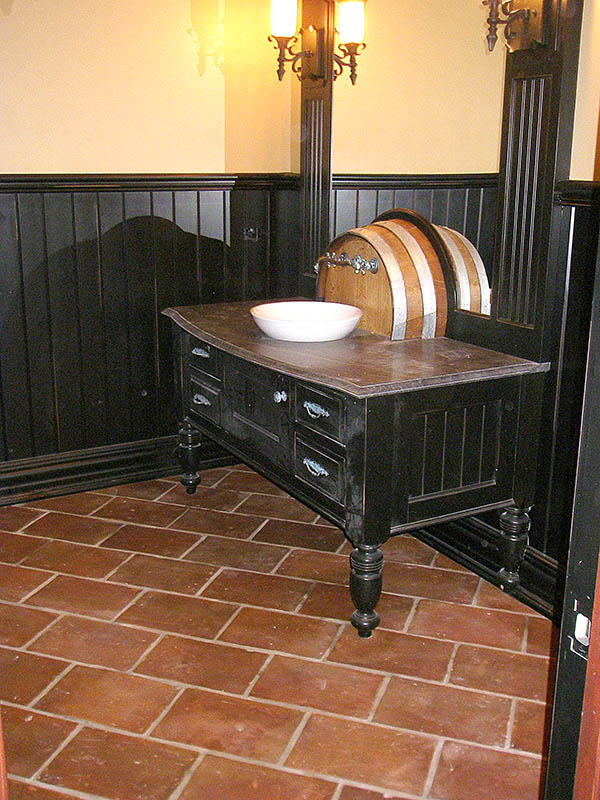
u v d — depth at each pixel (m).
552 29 2.25
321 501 2.50
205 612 2.59
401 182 2.94
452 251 2.77
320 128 3.24
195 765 1.92
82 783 1.86
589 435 0.82
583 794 0.84
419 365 2.44
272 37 3.11
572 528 0.85
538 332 2.46
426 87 2.75
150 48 3.36
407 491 2.38
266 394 2.70
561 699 0.89
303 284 3.49
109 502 3.45
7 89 3.13
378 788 1.86
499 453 2.51
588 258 2.32
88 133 3.32
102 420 3.60
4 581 2.77
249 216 3.72
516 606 2.65
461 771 1.91
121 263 3.48
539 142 2.35
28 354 3.38
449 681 2.25
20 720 2.07
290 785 1.86
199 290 3.68
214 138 3.58
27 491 3.46
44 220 3.29
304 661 2.34
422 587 2.76
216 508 3.39
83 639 2.43
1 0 3.06
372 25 2.93
